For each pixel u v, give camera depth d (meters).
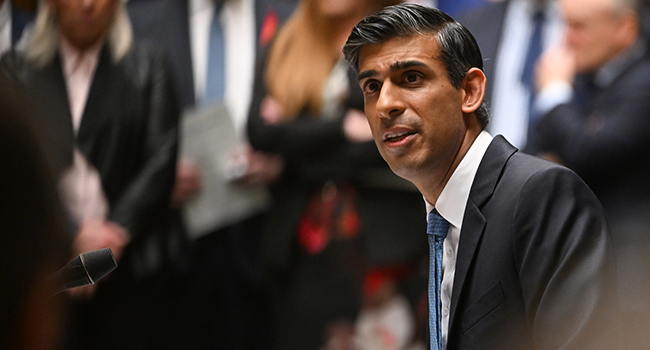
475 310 6.04
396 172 6.50
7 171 2.31
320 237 13.30
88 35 13.61
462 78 6.28
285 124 13.38
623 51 12.33
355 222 13.08
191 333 13.91
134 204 13.40
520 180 6.08
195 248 13.99
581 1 12.46
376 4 13.43
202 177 14.10
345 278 13.12
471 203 6.29
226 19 14.73
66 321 2.73
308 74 13.45
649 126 11.85
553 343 5.61
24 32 13.79
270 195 13.95
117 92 13.73
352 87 13.15
